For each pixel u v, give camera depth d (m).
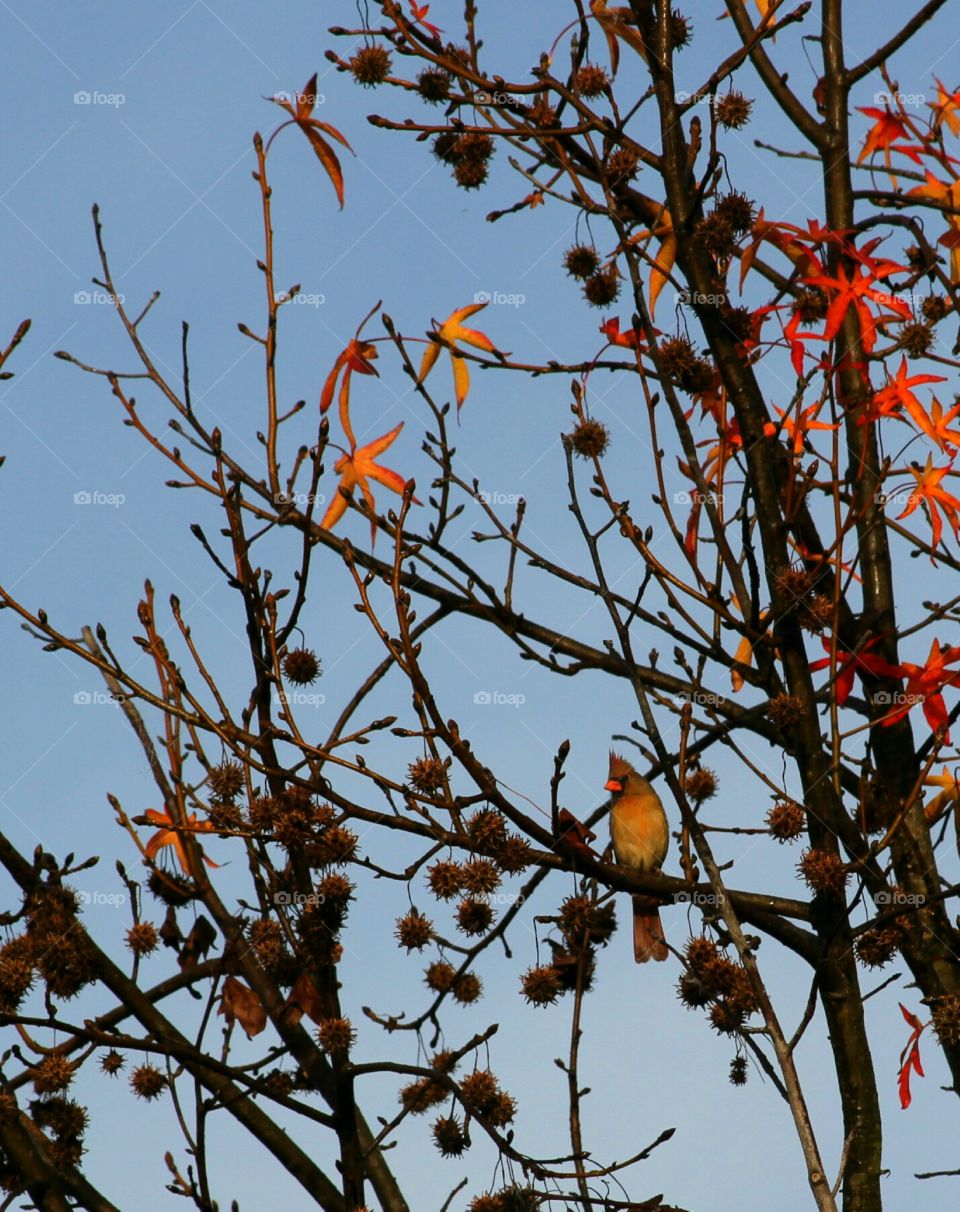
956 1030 6.69
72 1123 6.55
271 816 6.12
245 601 6.44
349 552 5.95
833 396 6.98
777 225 7.29
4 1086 6.61
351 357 7.05
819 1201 5.45
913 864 7.29
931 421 6.90
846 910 6.55
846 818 6.77
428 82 7.48
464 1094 6.16
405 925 6.40
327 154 6.94
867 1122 6.57
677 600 6.84
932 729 6.97
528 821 6.03
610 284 7.59
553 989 6.53
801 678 6.96
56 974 6.47
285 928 6.31
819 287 7.43
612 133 7.33
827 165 8.46
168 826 5.97
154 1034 6.61
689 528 7.23
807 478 7.11
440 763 5.93
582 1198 5.90
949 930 7.07
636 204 7.80
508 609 7.39
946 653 7.02
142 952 6.68
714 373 7.23
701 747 7.23
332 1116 6.37
